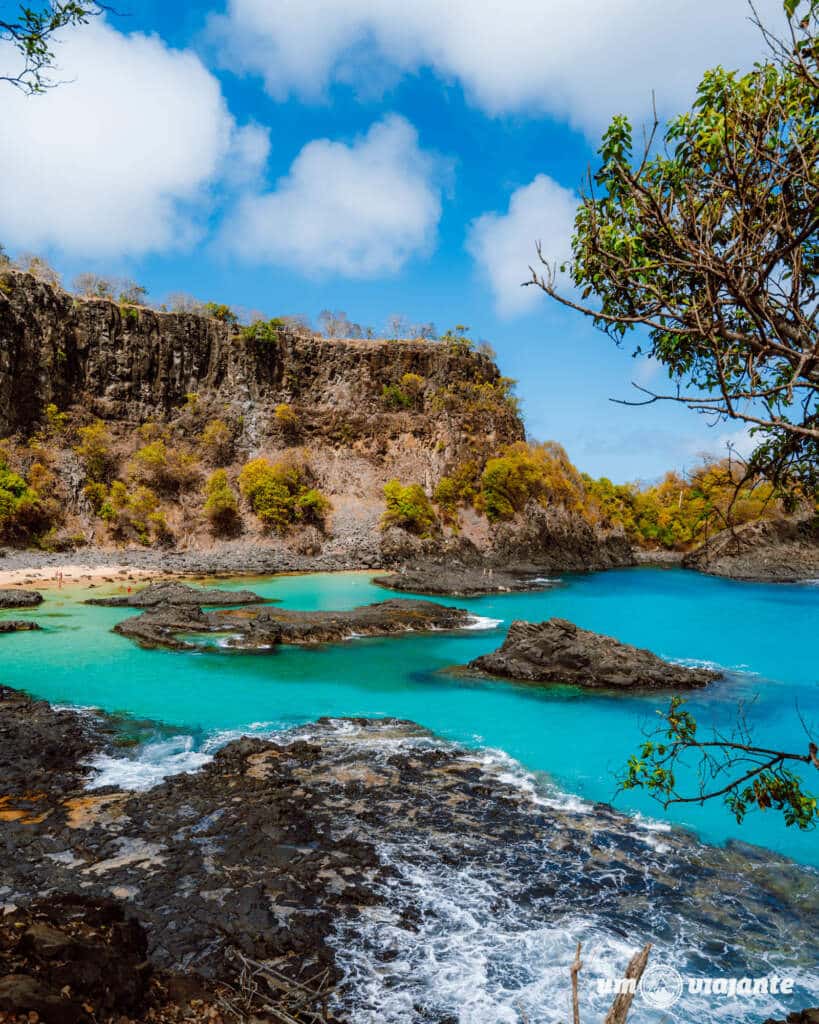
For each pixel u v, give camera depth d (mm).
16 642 33719
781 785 5582
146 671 29094
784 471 5910
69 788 16453
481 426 94250
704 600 57531
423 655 32969
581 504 90438
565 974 10500
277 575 65562
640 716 24188
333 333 114750
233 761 18328
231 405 91688
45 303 77812
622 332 5250
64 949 8328
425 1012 9578
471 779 18016
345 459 92375
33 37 6020
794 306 4223
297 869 12859
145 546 74938
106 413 82812
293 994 9641
